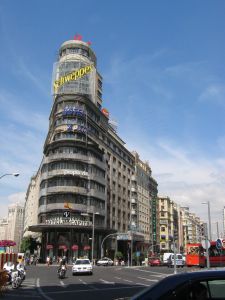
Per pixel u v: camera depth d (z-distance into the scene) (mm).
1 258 28469
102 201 81312
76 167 75625
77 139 77375
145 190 121125
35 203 119938
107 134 93250
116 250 89438
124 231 99500
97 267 59219
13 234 187250
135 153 115625
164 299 5012
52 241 73750
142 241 103062
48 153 79188
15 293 19625
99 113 89875
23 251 89812
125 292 19953
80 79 88000
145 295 5133
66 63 89000
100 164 81750
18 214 192750
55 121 81125
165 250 136500
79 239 74625
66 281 28594
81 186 75375
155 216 127250
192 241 187750
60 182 74062
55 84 88562
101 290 21062
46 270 46562
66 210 72688
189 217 187500
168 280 5199
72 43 91812
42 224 71125
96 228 74938
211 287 4992
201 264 47750
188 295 4984
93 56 96875
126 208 103000
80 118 80250
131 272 40781
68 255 72188
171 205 148375
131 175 109625
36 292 20203
